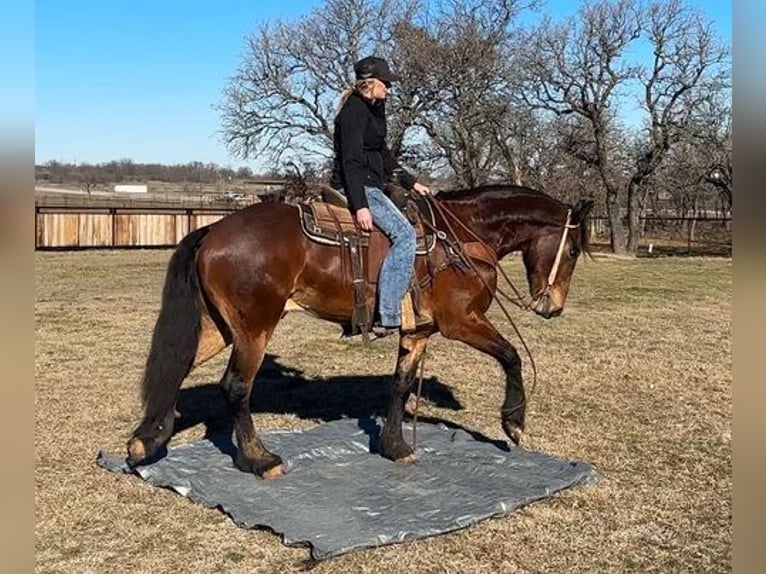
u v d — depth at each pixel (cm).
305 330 1058
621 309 1334
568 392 734
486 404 689
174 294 454
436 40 2767
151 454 473
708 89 2997
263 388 730
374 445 531
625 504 460
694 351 950
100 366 817
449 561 383
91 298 1359
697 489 487
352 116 457
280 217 459
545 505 453
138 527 414
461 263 483
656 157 3044
